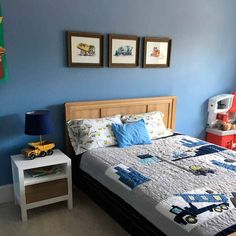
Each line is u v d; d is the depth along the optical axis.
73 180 2.89
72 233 2.21
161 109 3.47
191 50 3.60
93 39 2.87
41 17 2.58
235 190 1.82
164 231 1.59
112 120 2.92
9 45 2.48
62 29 2.70
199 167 2.22
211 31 3.69
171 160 2.39
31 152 2.44
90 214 2.49
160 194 1.77
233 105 3.95
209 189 1.82
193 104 3.84
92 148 2.67
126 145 2.76
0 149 2.63
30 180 2.34
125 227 2.02
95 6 2.82
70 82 2.86
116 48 3.03
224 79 4.04
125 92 3.23
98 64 2.96
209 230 1.40
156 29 3.26
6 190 2.70
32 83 2.66
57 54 2.73
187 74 3.66
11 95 2.59
